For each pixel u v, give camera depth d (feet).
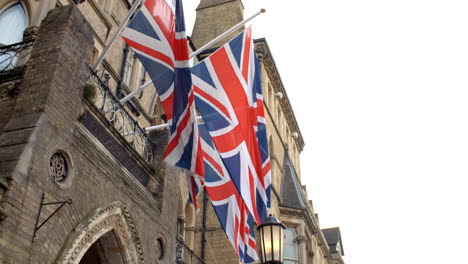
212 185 44.37
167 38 35.65
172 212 43.24
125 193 36.09
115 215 34.04
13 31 41.42
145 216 38.29
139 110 57.26
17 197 24.77
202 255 64.03
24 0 43.14
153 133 45.93
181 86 33.81
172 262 41.45
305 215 89.10
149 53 34.94
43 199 26.84
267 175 48.52
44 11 43.45
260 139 49.06
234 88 45.44
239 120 44.55
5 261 23.24
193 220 63.67
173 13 37.29
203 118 41.93
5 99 30.09
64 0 46.80
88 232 30.66
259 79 50.60
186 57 34.68
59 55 30.37
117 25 57.21
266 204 45.03
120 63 56.03
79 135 31.42
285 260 82.43
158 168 42.34
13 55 35.68
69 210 29.19
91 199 31.63
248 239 48.06
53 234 27.35
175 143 32.19
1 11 41.01
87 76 33.65
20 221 24.75
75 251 29.12
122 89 54.29
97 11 52.54
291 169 96.89
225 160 41.01
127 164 38.17
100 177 33.17
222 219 43.37
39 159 27.04
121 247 34.60
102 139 34.99
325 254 116.06
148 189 41.16
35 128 27.12
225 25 96.17
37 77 29.78
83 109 32.58
